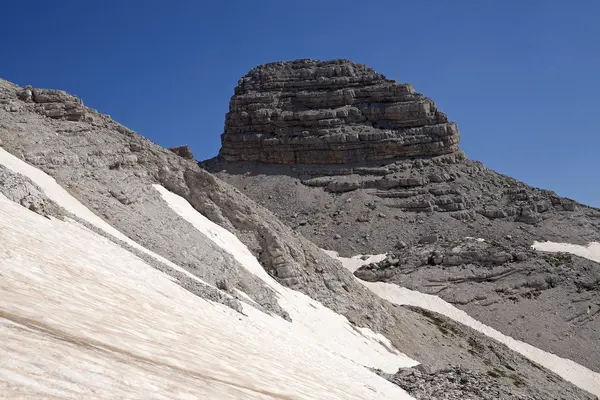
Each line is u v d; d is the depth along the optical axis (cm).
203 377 915
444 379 3344
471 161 14688
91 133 4853
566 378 7844
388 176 13988
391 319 5847
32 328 668
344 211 13162
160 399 643
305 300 5000
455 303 9412
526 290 9681
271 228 5434
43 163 4072
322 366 2194
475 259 10306
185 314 1586
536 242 11544
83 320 899
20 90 4881
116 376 639
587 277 9900
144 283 1762
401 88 15538
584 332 8844
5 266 1014
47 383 525
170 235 4262
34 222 1684
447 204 12850
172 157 5369
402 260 10594
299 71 16712
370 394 2091
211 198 5341
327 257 5984
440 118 15138
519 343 8550
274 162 15400
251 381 1124
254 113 16075
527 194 13025
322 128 15275
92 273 1421
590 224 12150
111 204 4147
